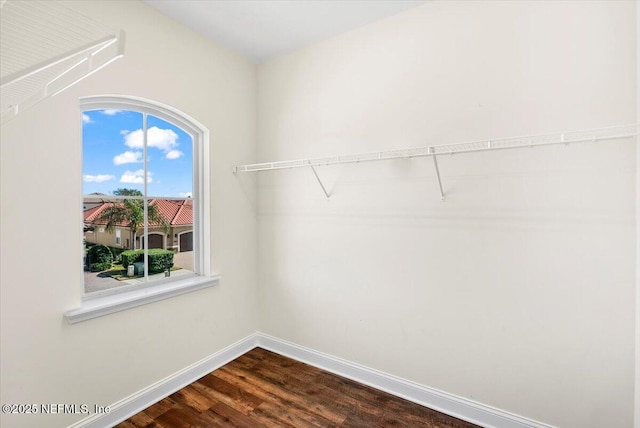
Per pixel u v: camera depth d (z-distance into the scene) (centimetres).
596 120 141
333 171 223
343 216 220
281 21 204
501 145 157
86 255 171
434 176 184
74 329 156
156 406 187
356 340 217
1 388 134
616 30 137
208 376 220
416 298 192
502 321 166
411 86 191
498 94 164
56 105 149
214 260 230
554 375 154
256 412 182
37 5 69
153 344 191
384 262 204
